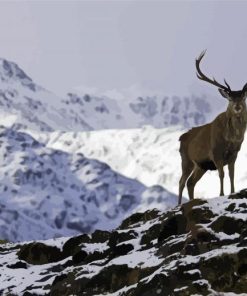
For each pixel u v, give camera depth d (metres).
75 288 67.44
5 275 80.12
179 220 70.12
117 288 64.62
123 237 74.00
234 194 71.00
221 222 64.12
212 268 57.72
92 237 79.62
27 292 71.38
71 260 77.88
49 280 74.81
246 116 77.00
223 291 56.38
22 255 83.75
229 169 79.69
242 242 59.88
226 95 77.06
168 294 57.41
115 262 66.75
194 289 56.53
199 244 62.53
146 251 67.94
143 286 59.47
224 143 78.38
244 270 56.91
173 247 65.25
